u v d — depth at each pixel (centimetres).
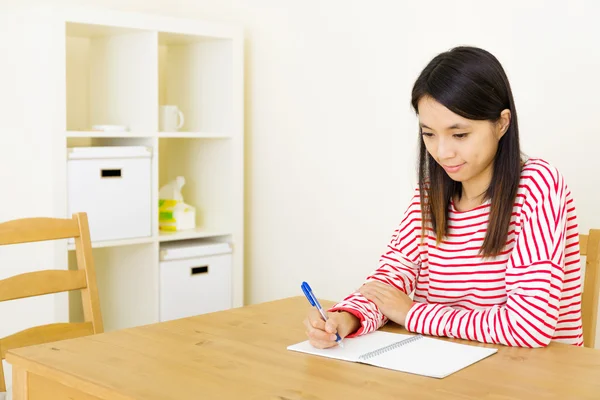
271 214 320
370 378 118
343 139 291
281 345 137
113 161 266
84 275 187
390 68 274
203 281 297
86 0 293
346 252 293
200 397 109
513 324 135
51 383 126
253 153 325
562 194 142
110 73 292
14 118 265
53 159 249
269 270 323
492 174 147
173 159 332
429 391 112
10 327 271
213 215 314
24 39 257
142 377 118
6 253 268
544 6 237
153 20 272
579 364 125
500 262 148
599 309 229
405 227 164
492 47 250
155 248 281
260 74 318
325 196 299
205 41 308
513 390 112
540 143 241
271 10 311
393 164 275
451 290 154
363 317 144
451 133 137
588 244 181
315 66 298
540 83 239
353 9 284
